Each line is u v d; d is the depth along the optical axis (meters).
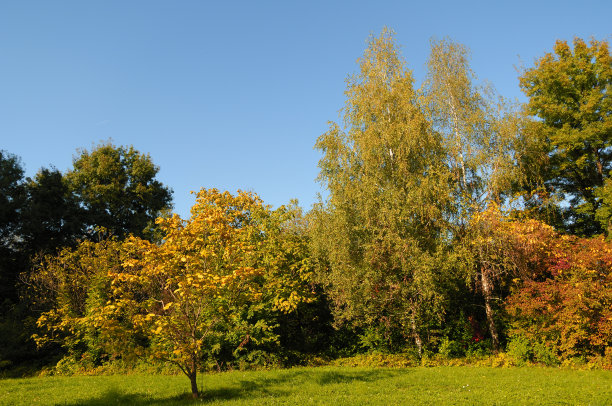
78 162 35.06
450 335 18.36
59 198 28.94
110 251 19.36
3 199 24.89
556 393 9.84
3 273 23.55
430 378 12.48
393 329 18.11
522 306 15.18
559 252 15.95
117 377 14.24
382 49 20.72
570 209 24.53
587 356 14.23
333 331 20.11
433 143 18.19
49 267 20.03
